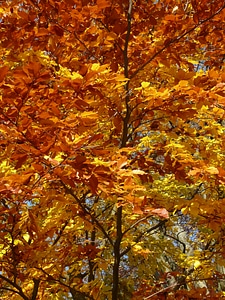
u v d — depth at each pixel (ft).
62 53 10.34
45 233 10.19
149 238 14.78
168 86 10.89
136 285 16.76
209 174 7.99
